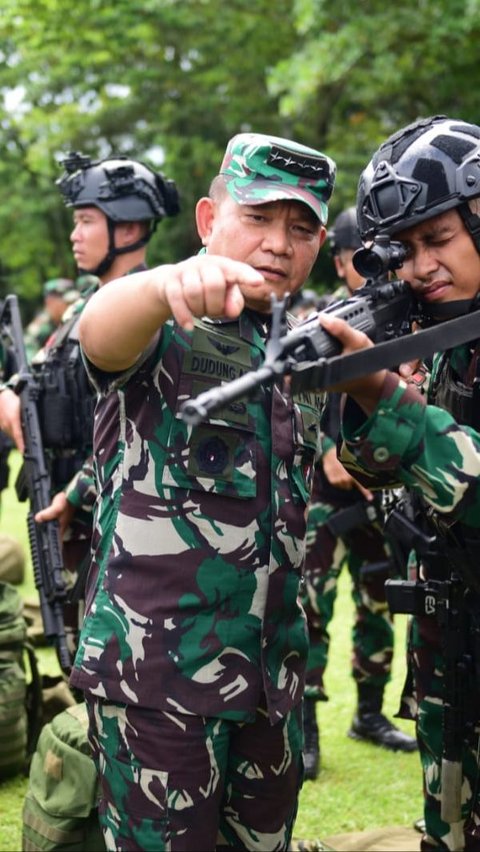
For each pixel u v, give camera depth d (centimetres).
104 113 1641
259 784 222
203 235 232
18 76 1091
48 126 1300
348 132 1506
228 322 217
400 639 600
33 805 310
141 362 206
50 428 384
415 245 207
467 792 242
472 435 196
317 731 429
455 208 204
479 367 213
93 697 215
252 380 162
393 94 1361
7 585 419
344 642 605
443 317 209
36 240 1731
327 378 172
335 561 436
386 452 187
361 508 422
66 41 1143
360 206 216
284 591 219
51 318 1188
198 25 1495
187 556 210
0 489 529
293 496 221
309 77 1059
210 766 211
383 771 430
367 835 360
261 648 216
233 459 212
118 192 385
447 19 1066
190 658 209
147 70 1466
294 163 214
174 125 1742
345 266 454
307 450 226
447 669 235
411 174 204
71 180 389
